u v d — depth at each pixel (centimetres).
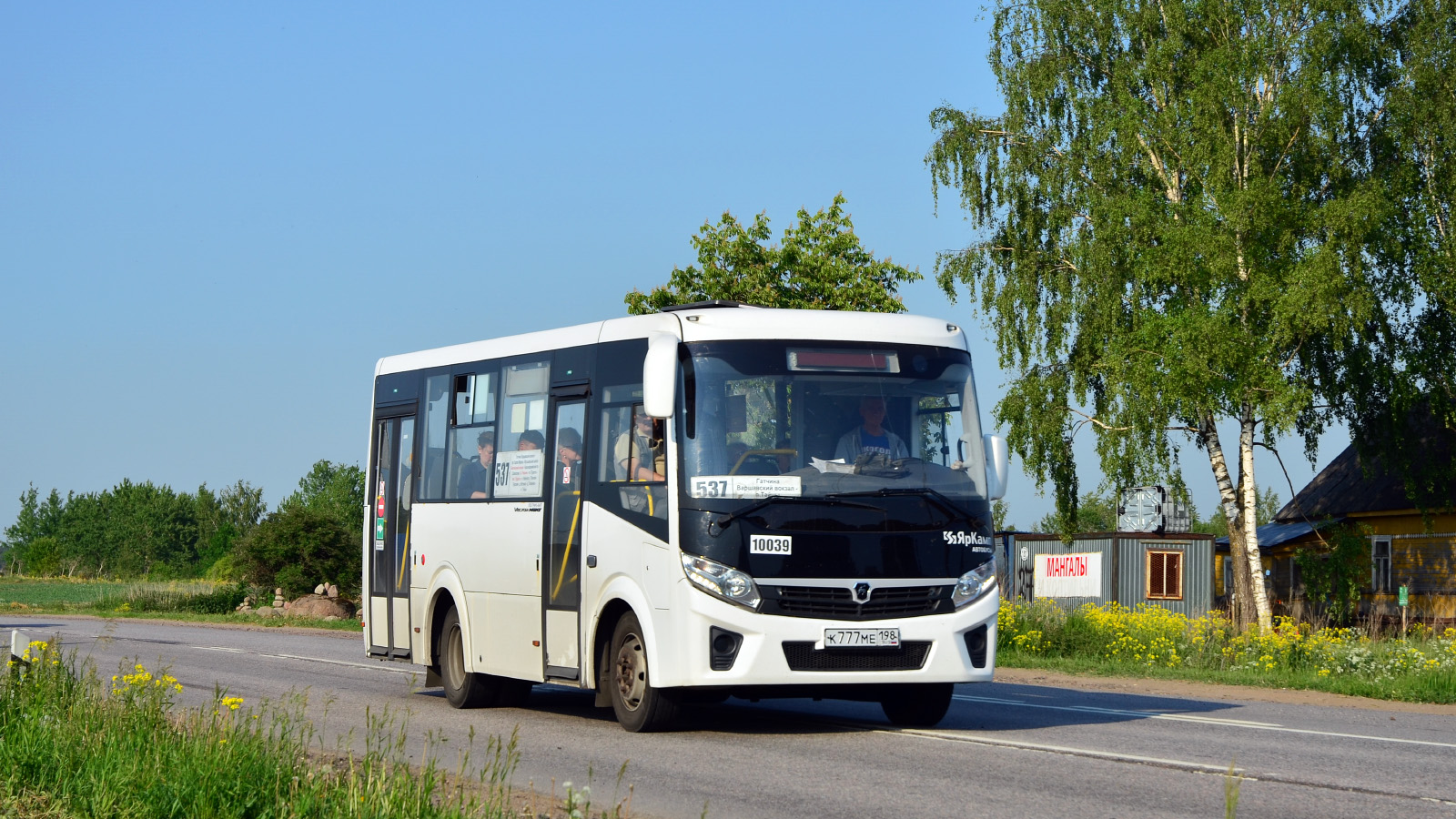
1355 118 3703
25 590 7850
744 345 1184
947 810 837
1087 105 3800
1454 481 3972
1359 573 4075
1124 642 2459
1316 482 4775
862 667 1136
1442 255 3634
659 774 987
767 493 1142
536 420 1378
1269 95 3644
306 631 3800
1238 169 3600
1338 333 3403
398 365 1675
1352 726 1365
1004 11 3994
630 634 1220
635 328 1249
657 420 1193
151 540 14675
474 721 1357
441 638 1545
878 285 4391
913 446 1199
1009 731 1248
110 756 868
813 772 991
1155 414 3500
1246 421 3659
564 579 1303
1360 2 3666
